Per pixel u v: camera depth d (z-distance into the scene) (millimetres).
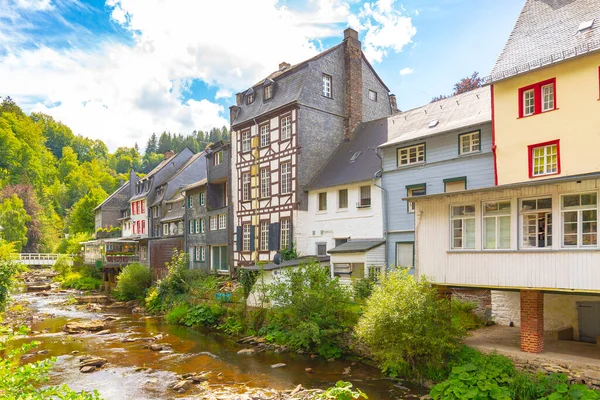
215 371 15148
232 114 33469
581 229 11086
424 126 22266
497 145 16672
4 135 77250
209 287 26266
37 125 105125
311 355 16453
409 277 13688
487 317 17359
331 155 28578
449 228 13719
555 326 15258
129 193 61344
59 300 34125
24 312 27375
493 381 11180
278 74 30734
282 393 12734
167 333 21531
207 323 22719
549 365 11477
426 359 12938
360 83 30094
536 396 10672
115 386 13727
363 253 21297
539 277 11656
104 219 60656
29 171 81375
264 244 29469
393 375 13445
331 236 25281
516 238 12211
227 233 32750
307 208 27172
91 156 134250
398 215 21531
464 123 19203
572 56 14508
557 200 11469
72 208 84750
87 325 22750
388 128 25656
